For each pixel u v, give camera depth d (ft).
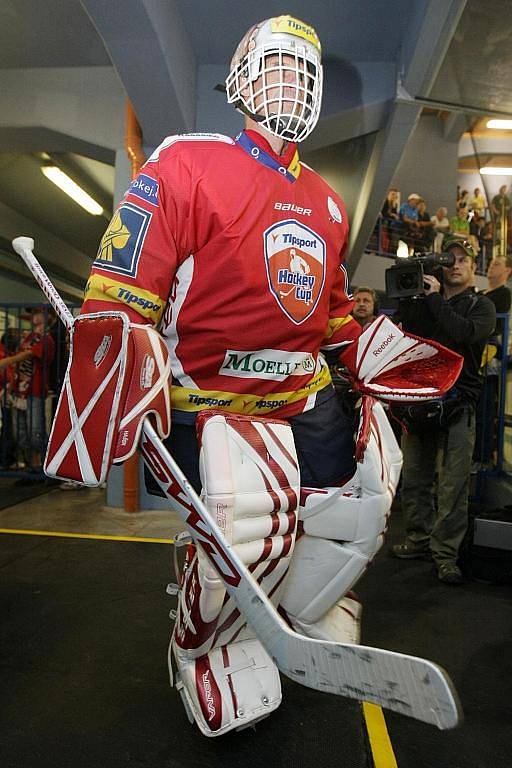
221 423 3.95
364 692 2.88
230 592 3.51
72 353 4.05
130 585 8.43
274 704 4.68
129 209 4.00
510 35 11.00
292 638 3.15
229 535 3.80
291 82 4.02
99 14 9.70
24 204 27.25
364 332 4.96
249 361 4.23
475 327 8.86
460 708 2.53
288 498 4.14
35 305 16.98
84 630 6.94
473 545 9.07
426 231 42.37
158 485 4.29
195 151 4.07
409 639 7.02
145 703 5.46
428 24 11.05
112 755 4.70
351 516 4.30
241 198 4.02
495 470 14.08
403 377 5.10
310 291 4.29
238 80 4.23
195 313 4.11
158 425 3.87
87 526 11.87
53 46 13.20
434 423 9.13
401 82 13.96
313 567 4.43
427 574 9.37
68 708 5.35
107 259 4.02
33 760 4.62
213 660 4.57
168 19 10.98
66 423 4.00
